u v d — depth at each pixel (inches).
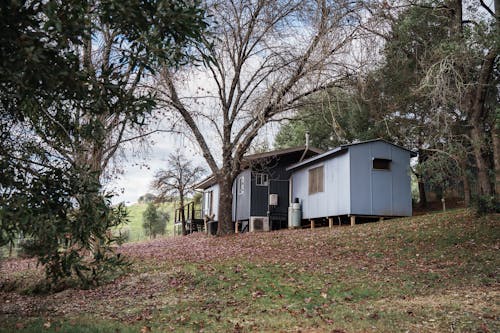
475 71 531.5
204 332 222.8
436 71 478.0
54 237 165.6
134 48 167.5
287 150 803.4
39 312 289.4
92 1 155.4
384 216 642.2
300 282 337.4
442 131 543.5
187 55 173.3
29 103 167.5
